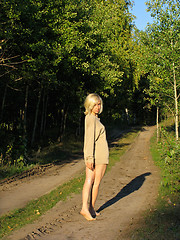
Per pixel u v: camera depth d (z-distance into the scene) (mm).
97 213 4547
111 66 19328
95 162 4023
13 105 19156
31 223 4535
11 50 12969
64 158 14625
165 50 12070
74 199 6125
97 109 4051
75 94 19078
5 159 11281
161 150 7551
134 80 29516
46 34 14023
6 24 11188
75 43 13961
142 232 3496
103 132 4031
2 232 4145
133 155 15117
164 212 4398
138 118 51625
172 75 12719
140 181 7941
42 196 6637
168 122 26938
